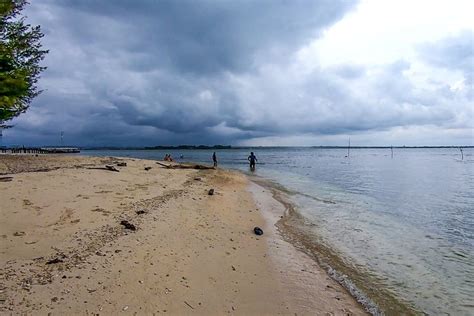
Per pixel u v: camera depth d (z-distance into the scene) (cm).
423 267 875
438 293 722
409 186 2756
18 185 1272
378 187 2661
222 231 1090
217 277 716
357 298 689
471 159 9381
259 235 1115
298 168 5128
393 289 739
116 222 984
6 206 990
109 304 543
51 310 507
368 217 1481
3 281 578
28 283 580
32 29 2345
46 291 560
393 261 917
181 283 656
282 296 668
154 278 656
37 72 2436
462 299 696
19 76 2178
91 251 747
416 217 1513
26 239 782
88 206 1110
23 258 681
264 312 595
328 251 988
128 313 525
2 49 2141
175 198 1475
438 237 1173
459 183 3000
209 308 581
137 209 1168
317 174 3934
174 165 3259
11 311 492
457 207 1784
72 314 504
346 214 1537
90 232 874
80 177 1625
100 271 653
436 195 2236
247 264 823
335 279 782
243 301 627
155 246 831
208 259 812
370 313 629
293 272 806
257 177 3391
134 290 598
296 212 1559
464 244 1089
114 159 3084
